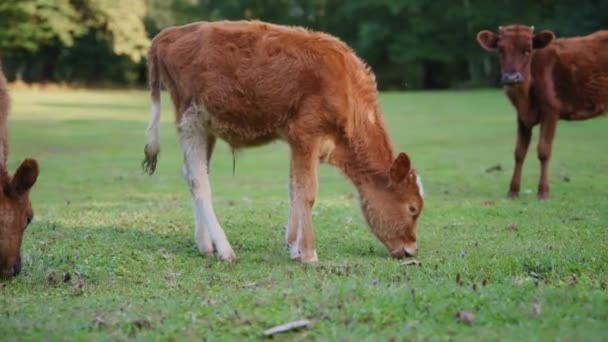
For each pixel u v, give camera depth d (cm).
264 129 917
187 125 925
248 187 1684
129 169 2011
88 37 6056
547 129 1373
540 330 578
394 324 599
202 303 673
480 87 5959
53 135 2833
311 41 910
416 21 5966
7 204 773
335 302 643
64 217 1175
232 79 898
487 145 2364
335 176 1833
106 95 5162
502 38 1367
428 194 1462
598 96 1379
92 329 613
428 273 791
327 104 894
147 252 926
